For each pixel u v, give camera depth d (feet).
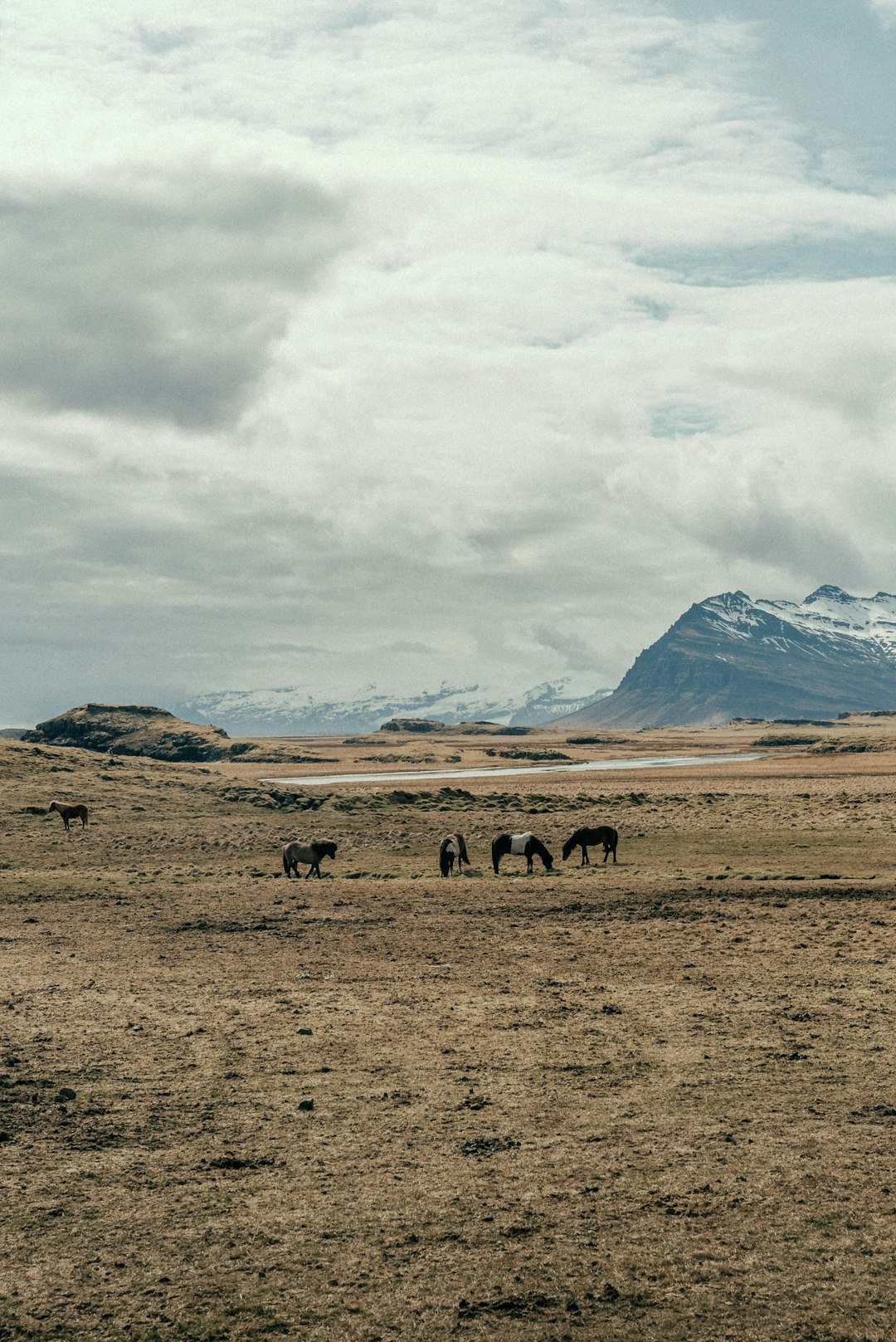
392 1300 34.58
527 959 87.25
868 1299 33.65
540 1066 58.08
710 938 93.45
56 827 198.18
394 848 178.91
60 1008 72.18
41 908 119.44
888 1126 47.60
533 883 129.70
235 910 115.24
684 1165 44.19
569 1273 35.91
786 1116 49.32
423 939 97.25
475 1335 32.37
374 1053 61.05
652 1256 36.91
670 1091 53.47
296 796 242.17
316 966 85.81
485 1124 49.57
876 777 368.68
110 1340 32.63
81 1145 47.91
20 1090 54.90
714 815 213.87
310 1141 48.01
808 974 78.23
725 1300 33.94
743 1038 62.23
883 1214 39.22
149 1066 59.00
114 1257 37.81
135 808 222.07
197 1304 34.63
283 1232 39.45
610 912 108.37
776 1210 39.91
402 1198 41.98
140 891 131.75
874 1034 62.03
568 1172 43.88
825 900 109.50
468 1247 37.88
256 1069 58.44
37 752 280.72
